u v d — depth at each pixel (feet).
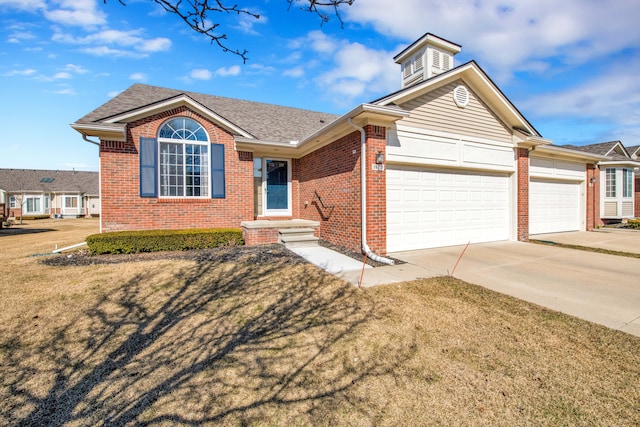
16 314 13.58
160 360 10.21
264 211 37.65
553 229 40.78
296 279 18.49
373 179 24.73
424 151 27.71
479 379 8.94
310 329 12.33
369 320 13.05
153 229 30.35
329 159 30.81
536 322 12.80
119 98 34.50
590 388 8.48
